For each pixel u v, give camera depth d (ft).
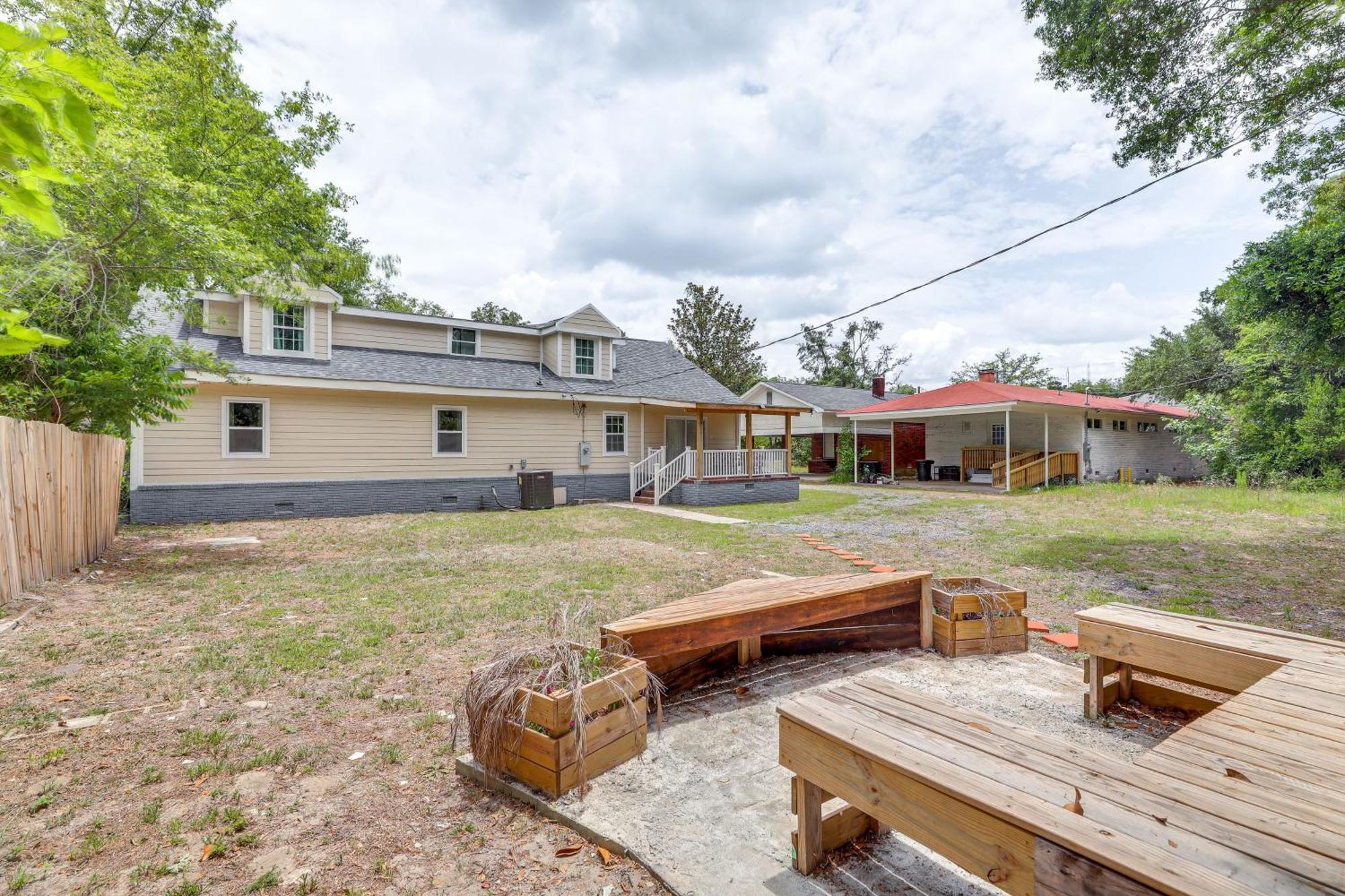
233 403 36.55
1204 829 4.09
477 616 16.01
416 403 43.06
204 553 25.35
